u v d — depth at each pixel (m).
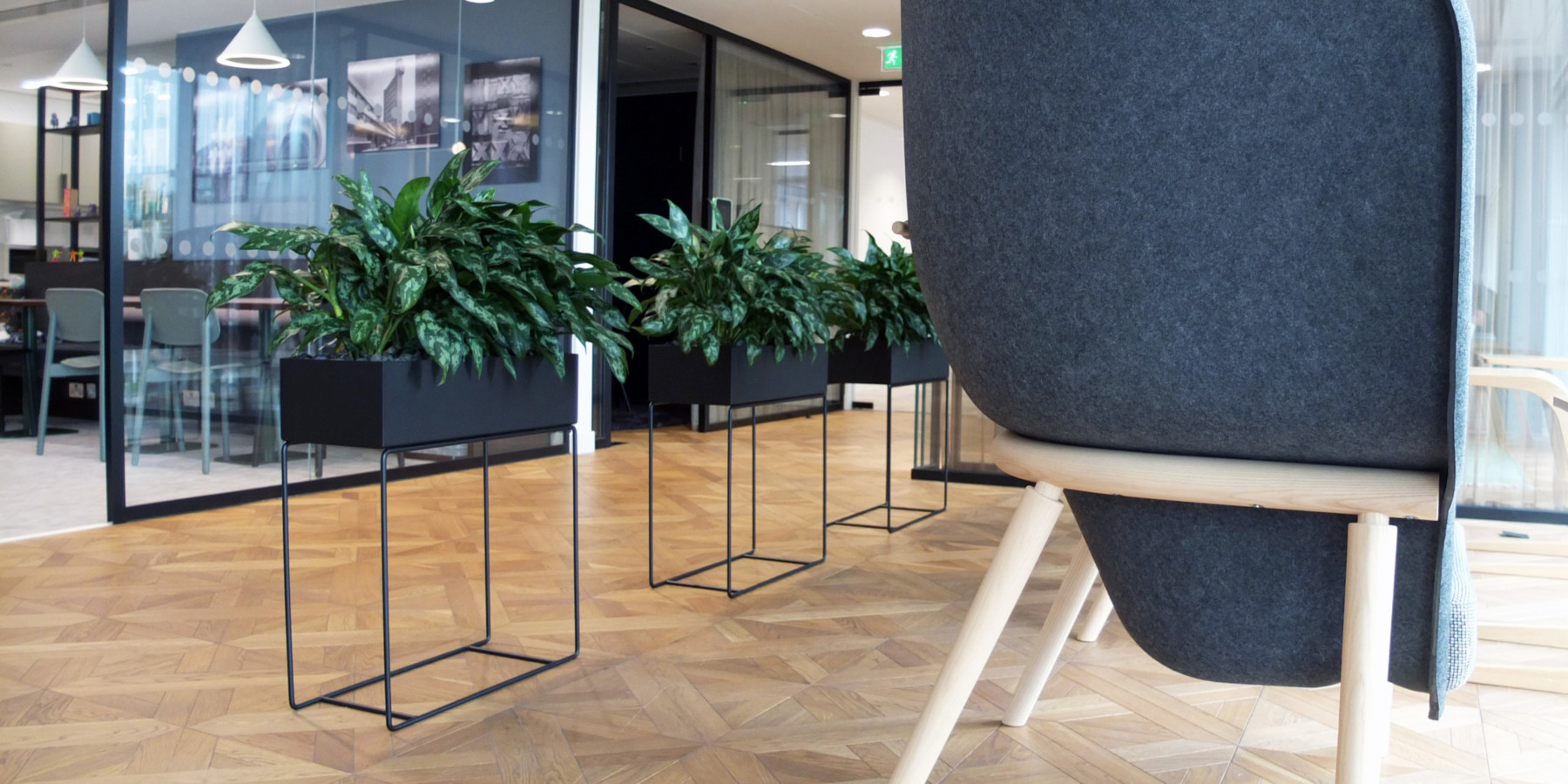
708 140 7.17
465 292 1.81
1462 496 3.93
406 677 2.08
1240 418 0.74
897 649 2.23
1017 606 2.56
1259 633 0.90
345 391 1.78
